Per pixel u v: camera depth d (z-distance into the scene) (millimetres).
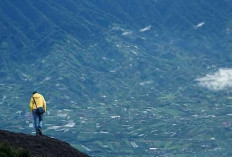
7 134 75750
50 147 77812
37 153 72750
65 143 82875
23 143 74875
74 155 79000
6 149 62062
